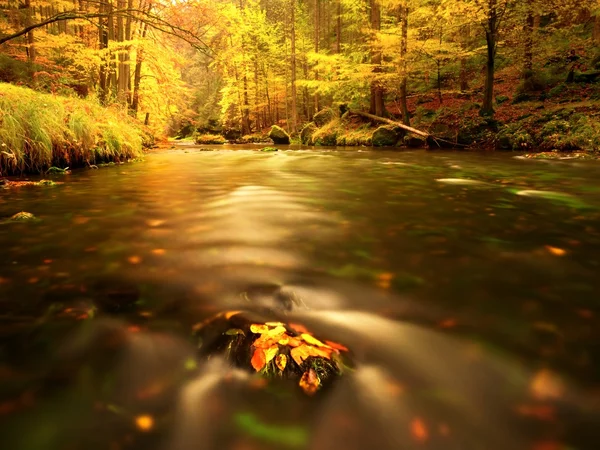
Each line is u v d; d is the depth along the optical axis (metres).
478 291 1.70
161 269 1.97
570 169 6.88
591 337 1.31
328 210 3.54
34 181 5.43
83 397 1.00
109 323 1.38
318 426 0.90
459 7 11.88
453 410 0.96
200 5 8.02
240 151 14.91
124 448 0.84
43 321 1.40
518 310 1.51
